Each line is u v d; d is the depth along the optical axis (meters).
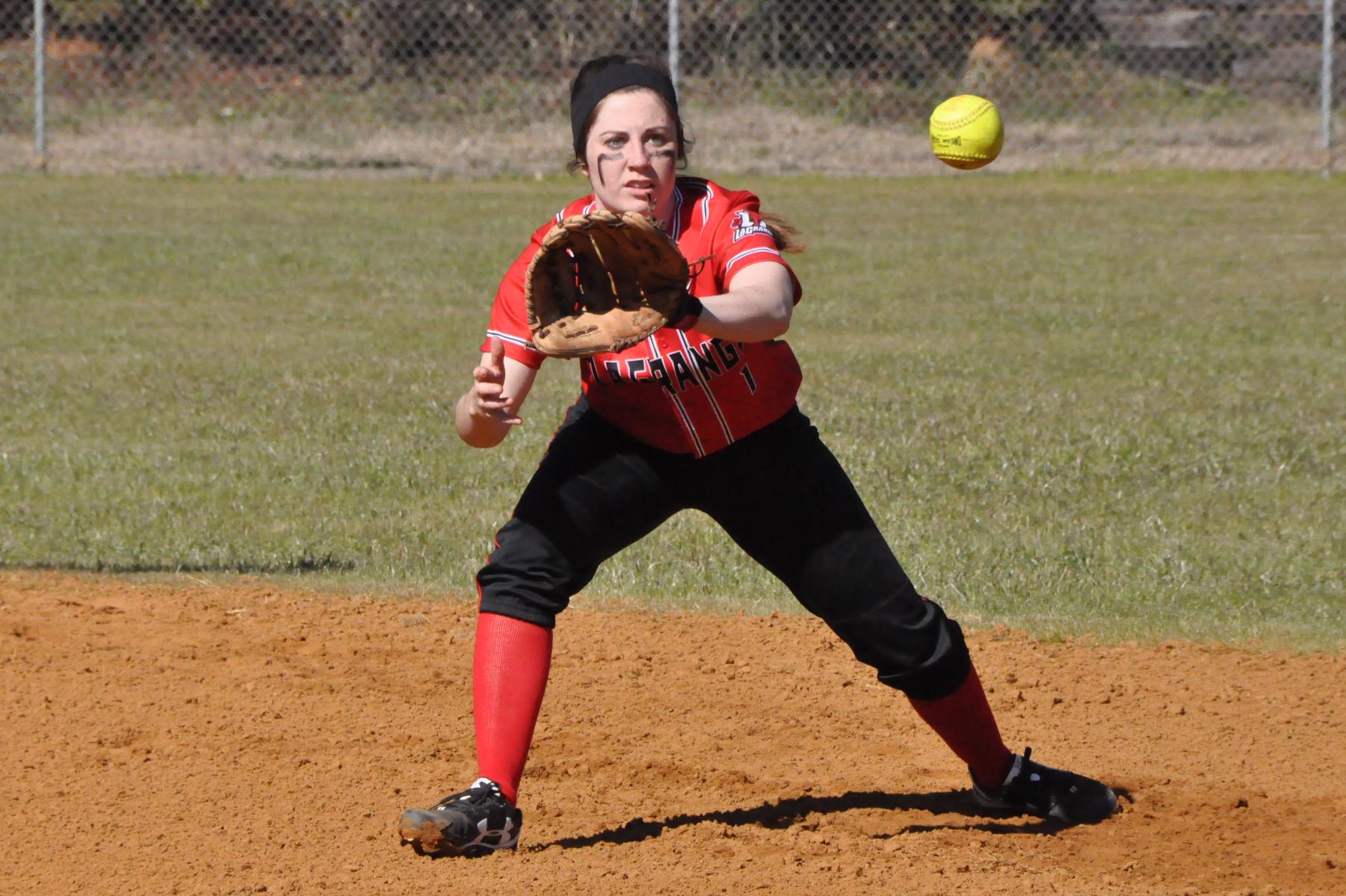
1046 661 21.58
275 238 63.06
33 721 18.78
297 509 28.81
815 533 14.21
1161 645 22.28
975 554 25.92
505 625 14.18
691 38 88.25
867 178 80.19
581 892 13.51
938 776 17.47
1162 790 16.98
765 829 15.38
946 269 57.78
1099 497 29.55
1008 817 16.06
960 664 14.84
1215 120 86.50
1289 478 31.06
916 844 14.97
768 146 83.38
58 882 14.07
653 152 13.14
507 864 14.22
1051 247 62.50
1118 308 50.62
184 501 29.16
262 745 18.14
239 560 26.02
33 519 27.95
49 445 33.25
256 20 93.00
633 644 22.33
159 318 48.38
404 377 40.53
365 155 83.88
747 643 22.45
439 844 13.77
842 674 21.25
